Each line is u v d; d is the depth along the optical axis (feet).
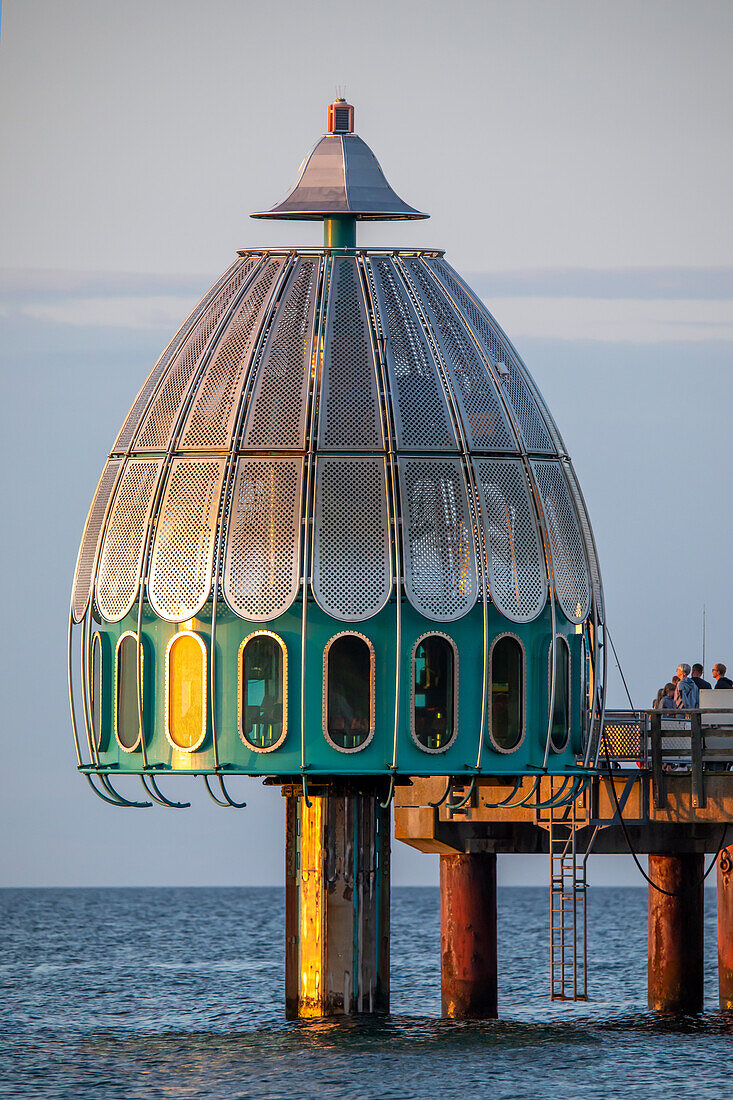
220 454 513.04
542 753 518.37
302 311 526.57
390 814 531.91
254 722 505.25
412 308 530.27
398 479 506.07
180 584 511.40
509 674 513.04
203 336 535.19
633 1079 524.11
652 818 554.05
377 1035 532.32
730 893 599.57
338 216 549.95
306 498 504.84
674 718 561.02
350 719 501.56
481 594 507.71
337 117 565.12
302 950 528.22
